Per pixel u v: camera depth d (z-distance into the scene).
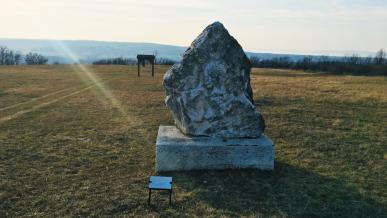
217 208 4.76
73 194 5.14
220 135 6.12
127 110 12.38
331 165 6.55
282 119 10.87
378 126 10.06
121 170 6.14
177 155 5.85
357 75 37.19
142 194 5.15
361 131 9.40
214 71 6.05
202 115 6.07
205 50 6.05
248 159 5.87
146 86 20.64
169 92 6.39
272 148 5.87
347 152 7.42
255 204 4.89
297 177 5.84
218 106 6.04
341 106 13.61
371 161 6.82
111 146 7.66
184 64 6.11
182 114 6.16
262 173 5.84
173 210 4.68
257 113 6.07
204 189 5.28
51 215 4.54
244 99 6.05
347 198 5.15
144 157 6.88
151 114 11.63
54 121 10.33
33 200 4.95
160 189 4.75
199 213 4.62
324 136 8.75
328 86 21.38
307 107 13.23
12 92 17.16
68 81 23.66
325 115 11.69
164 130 6.50
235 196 5.11
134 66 43.94
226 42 6.07
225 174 5.75
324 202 5.01
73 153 7.11
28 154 7.00
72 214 4.57
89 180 5.68
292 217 4.58
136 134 8.79
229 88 6.07
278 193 5.24
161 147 5.84
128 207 4.76
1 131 8.95
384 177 6.01
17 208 4.72
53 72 32.19
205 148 5.82
